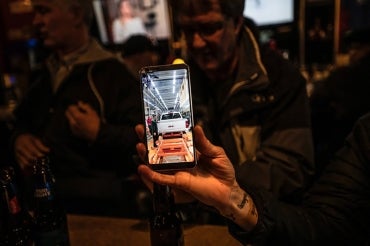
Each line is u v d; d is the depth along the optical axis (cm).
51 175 92
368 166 102
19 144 162
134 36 315
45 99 181
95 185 161
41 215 90
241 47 140
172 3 131
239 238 87
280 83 133
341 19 308
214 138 142
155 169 77
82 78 172
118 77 173
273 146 129
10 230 91
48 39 173
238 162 139
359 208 101
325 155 175
